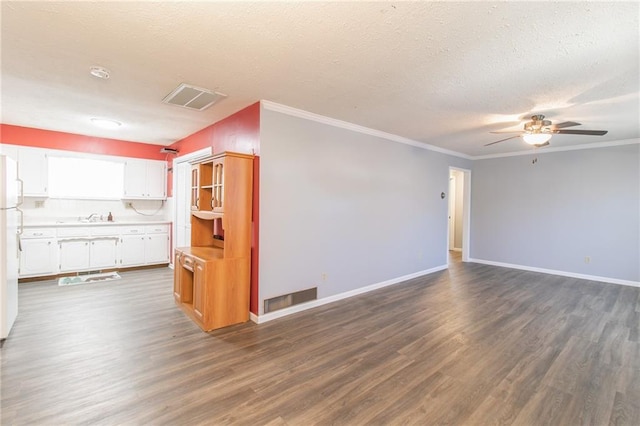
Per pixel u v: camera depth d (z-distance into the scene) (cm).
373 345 283
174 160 560
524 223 610
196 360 252
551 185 577
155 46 216
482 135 478
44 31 198
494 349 277
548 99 314
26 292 419
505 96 307
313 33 198
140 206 599
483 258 669
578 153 548
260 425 180
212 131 426
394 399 206
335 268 410
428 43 209
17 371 229
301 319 344
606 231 521
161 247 583
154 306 375
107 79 275
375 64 242
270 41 208
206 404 197
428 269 572
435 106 340
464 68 248
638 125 407
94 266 514
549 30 192
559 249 569
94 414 185
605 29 190
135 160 568
